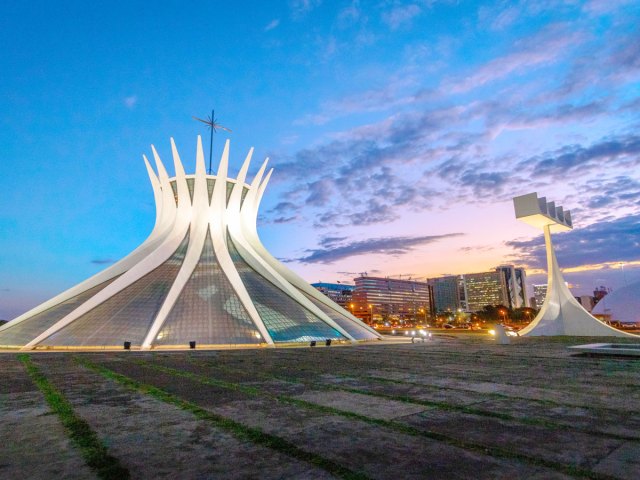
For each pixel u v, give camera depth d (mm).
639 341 34188
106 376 14562
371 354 23984
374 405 9438
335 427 7531
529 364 18156
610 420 8031
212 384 12617
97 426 7656
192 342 29609
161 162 43750
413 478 5113
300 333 34500
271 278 39781
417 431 7254
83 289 37312
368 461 5734
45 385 12562
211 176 44906
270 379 13648
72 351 27500
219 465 5590
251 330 32875
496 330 34094
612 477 5125
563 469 5395
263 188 48156
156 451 6195
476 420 8039
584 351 23094
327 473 5297
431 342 36875
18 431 7336
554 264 43750
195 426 7633
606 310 81062
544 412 8711
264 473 5297
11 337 33031
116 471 5367
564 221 45438
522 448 6285
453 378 13812
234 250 43000
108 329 31094
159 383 12859
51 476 5203
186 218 43312
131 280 36188
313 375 14625
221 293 35906
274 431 7277
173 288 34719
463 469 5410
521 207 41281
